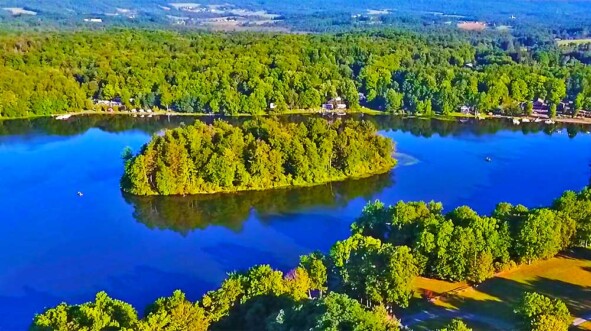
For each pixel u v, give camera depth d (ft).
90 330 312.50
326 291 387.14
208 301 345.51
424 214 452.35
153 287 449.48
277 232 543.39
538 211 440.86
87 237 532.73
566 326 318.24
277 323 305.12
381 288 369.71
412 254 407.44
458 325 305.12
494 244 419.74
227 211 592.60
